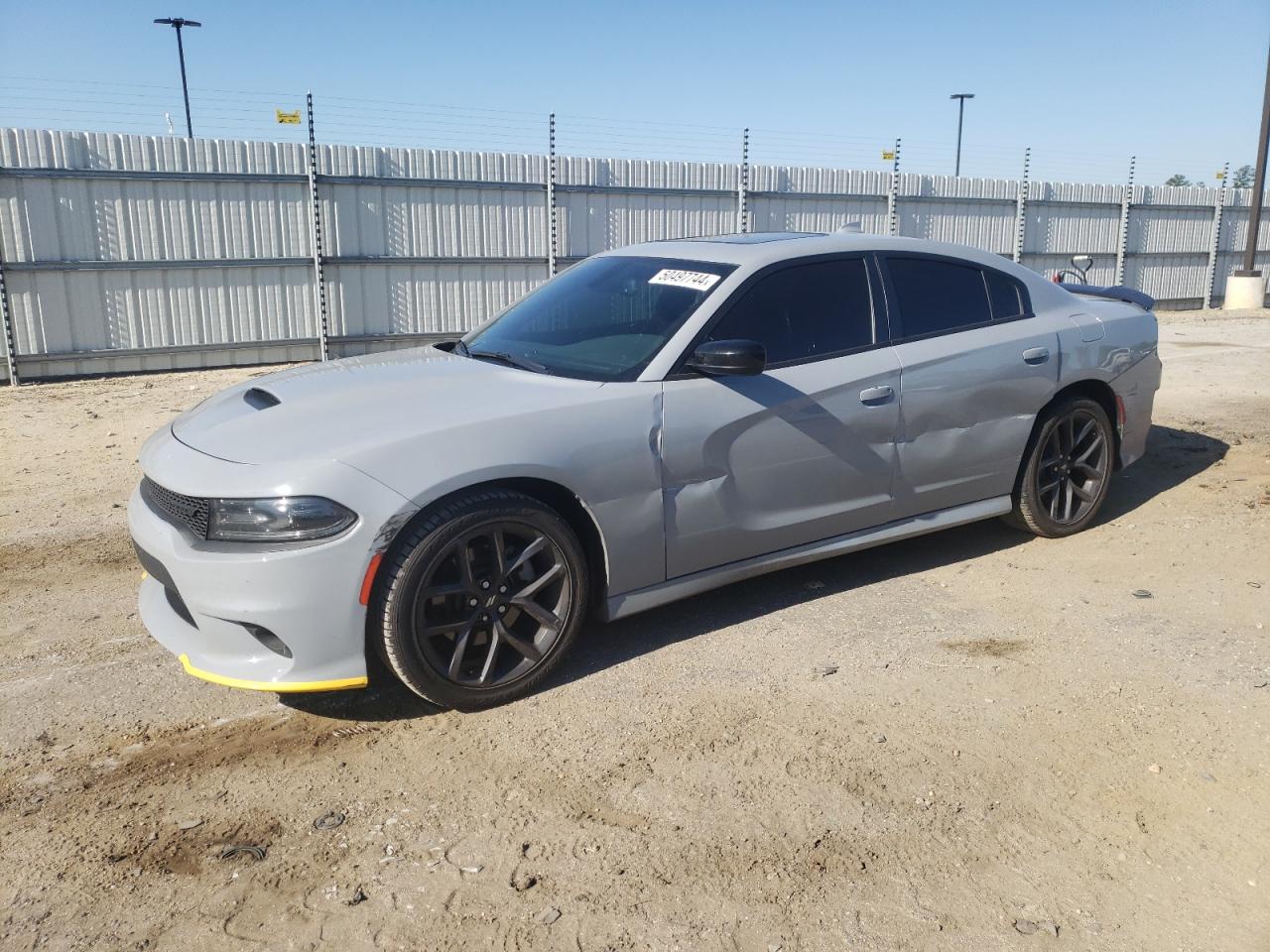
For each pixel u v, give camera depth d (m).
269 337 13.75
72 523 5.94
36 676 3.90
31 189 11.98
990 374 4.71
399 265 14.45
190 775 3.17
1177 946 2.39
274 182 13.35
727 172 16.81
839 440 4.26
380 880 2.65
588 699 3.61
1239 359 12.38
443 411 3.55
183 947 2.41
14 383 12.07
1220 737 3.28
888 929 2.45
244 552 3.18
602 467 3.65
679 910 2.51
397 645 3.32
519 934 2.44
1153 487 6.27
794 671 3.80
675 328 3.98
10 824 2.93
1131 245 22.02
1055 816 2.88
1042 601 4.45
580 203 15.62
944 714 3.46
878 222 18.66
